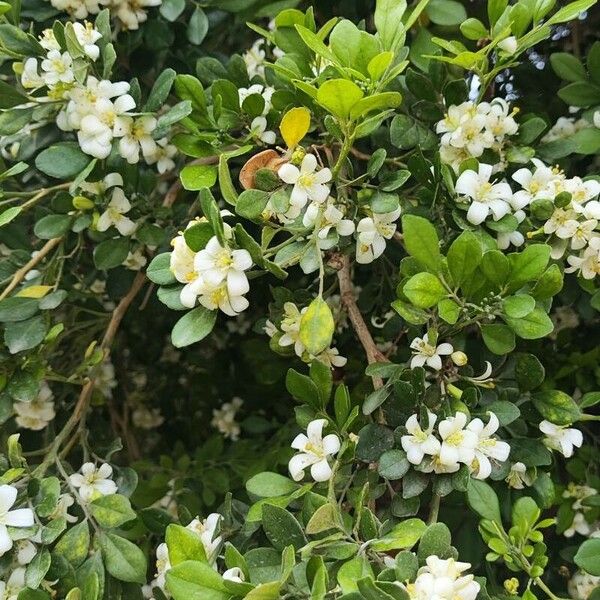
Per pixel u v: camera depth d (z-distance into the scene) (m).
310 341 0.28
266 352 0.51
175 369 0.62
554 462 0.43
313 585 0.24
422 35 0.40
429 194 0.35
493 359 0.35
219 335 0.59
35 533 0.30
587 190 0.34
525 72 0.47
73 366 0.49
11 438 0.33
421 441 0.30
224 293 0.28
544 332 0.30
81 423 0.39
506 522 0.38
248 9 0.44
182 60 0.45
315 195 0.29
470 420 0.31
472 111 0.36
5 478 0.32
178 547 0.27
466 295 0.30
